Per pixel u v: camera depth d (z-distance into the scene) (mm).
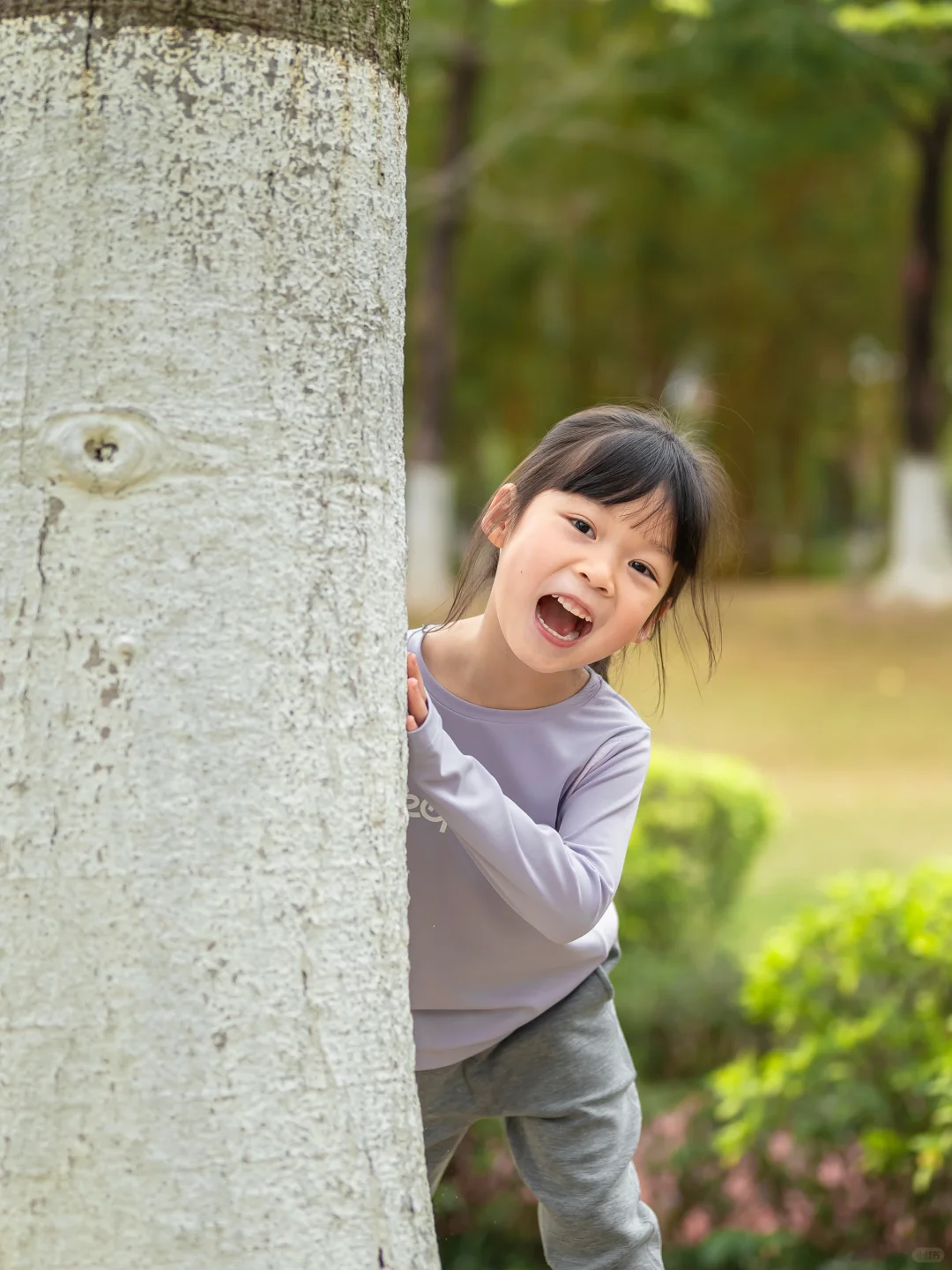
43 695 1346
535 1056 2150
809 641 16281
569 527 1945
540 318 21703
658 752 7039
